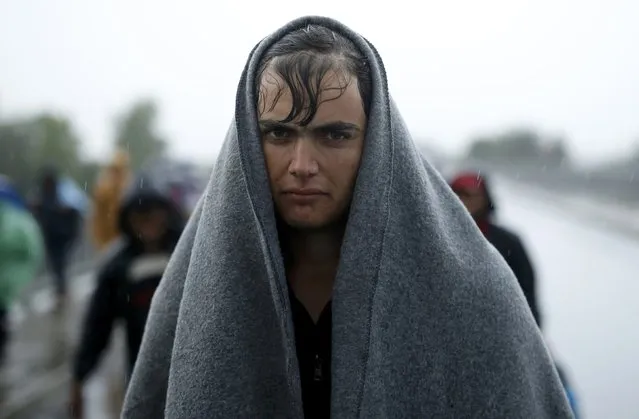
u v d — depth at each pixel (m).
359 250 1.65
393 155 1.69
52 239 14.24
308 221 1.69
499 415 1.69
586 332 12.16
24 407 8.30
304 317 1.82
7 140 28.27
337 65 1.65
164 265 4.87
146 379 1.93
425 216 1.70
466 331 1.69
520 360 1.73
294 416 1.72
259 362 1.71
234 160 1.68
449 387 1.69
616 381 9.36
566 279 17.75
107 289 4.91
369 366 1.63
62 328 12.61
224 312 1.69
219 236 1.70
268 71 1.67
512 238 4.79
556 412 1.85
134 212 5.02
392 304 1.66
